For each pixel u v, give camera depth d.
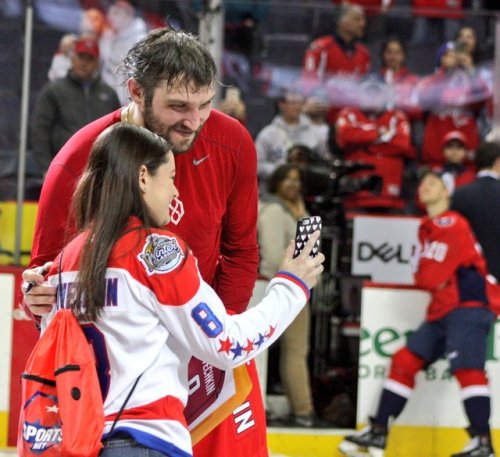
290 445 8.16
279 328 3.80
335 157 9.27
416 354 7.79
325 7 9.16
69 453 3.37
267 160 9.19
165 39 3.83
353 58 9.26
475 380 7.58
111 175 3.60
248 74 9.13
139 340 3.53
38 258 4.21
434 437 8.05
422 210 9.18
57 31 8.59
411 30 9.34
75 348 3.50
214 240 4.32
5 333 7.82
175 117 3.84
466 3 10.47
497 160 8.34
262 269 8.29
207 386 4.18
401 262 9.07
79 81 8.56
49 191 4.15
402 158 9.25
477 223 8.24
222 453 4.28
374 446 7.81
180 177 4.15
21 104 8.41
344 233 8.98
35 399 3.53
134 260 3.53
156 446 3.48
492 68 9.38
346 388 8.38
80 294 3.54
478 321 7.62
